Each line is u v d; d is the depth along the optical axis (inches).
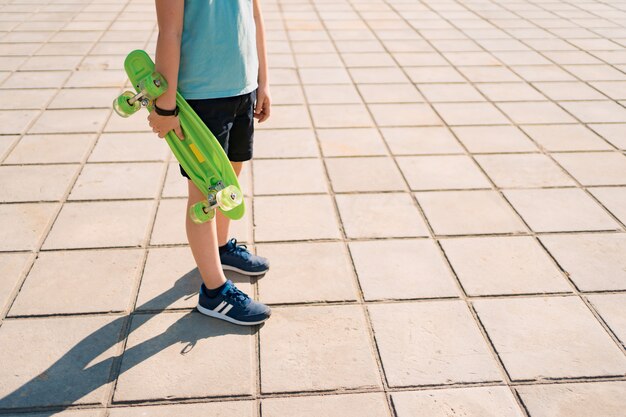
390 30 253.1
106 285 102.9
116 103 78.8
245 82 86.7
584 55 226.5
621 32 255.4
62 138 154.6
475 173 143.1
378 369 87.5
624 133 165.3
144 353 89.4
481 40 242.4
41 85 187.2
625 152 154.8
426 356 90.0
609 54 227.9
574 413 81.3
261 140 156.6
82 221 120.3
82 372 85.7
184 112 80.7
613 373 87.8
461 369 87.9
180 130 82.7
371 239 117.5
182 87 82.7
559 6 299.7
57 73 196.9
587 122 171.6
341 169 143.3
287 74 202.1
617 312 100.0
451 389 84.5
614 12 287.7
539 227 122.9
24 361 87.2
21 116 166.1
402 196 132.7
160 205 126.6
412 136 160.9
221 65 82.4
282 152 150.6
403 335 94.0
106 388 83.4
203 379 85.2
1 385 83.2
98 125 162.2
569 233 121.1
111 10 271.7
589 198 133.7
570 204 131.3
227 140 89.2
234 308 94.5
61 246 112.5
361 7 289.6
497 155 151.9
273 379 85.4
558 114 176.4
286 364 88.0
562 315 99.0
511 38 245.8
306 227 120.6
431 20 269.9
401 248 115.1
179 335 93.0
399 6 293.3
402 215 125.6
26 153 146.6
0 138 153.6
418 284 105.4
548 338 94.1
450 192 134.7
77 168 140.3
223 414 79.9
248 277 106.3
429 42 238.4
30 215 121.8
